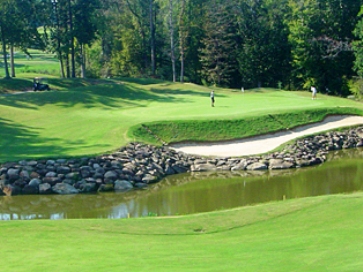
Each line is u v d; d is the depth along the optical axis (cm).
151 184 2911
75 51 6956
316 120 4172
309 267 1071
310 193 2650
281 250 1238
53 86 5712
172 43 7425
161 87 6169
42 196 2627
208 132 3641
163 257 1205
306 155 3500
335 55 6681
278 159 3362
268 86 7731
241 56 7525
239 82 7950
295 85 7506
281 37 7444
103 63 8688
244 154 3388
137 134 3431
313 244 1277
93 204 2494
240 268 1089
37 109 4294
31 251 1266
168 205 2456
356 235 1341
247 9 7581
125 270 1093
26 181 2683
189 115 3975
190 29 7925
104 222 1603
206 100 5188
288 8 7456
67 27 6588
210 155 3356
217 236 1457
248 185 2864
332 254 1162
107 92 5428
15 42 5888
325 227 1462
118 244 1346
